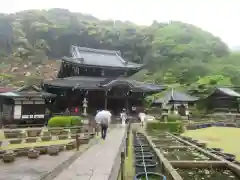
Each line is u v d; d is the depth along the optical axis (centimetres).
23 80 6084
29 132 1997
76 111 3122
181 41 8450
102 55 4316
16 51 7494
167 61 7500
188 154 1257
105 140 1392
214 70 6856
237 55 8056
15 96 2580
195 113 4194
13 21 8350
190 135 2233
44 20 8825
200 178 850
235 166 910
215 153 1244
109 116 1421
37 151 1242
